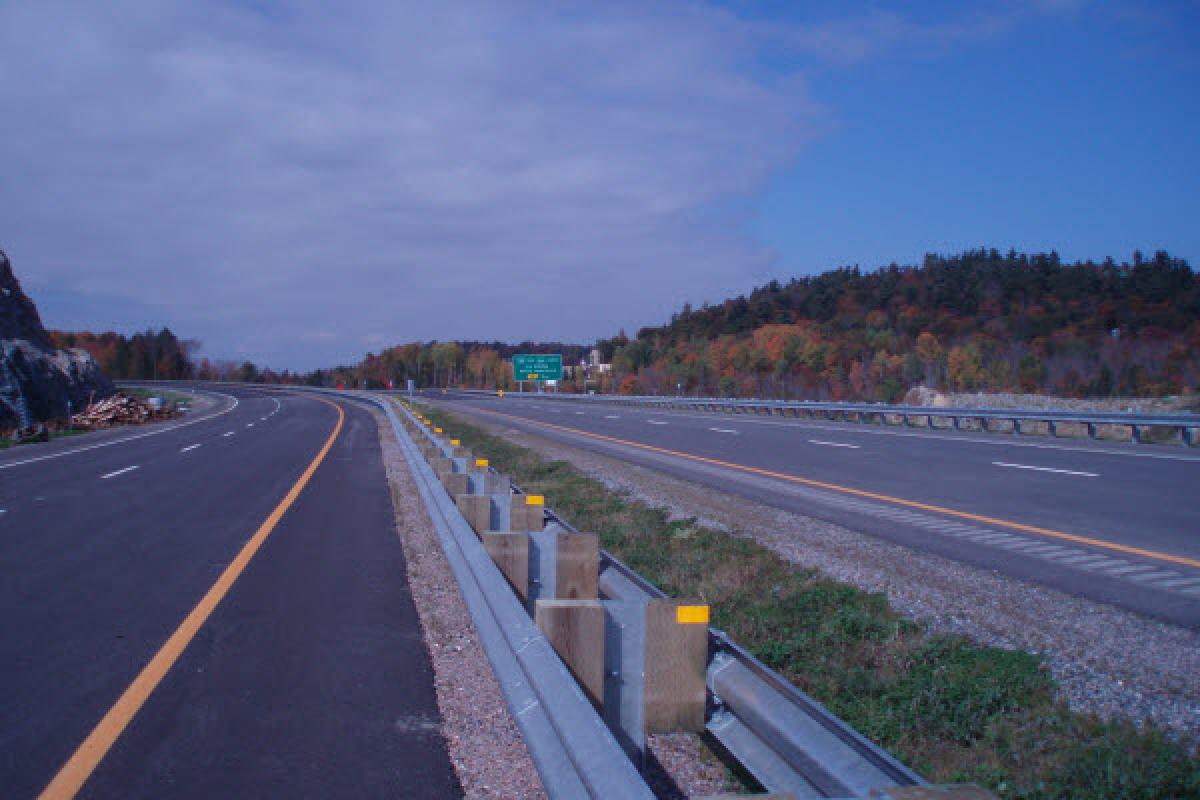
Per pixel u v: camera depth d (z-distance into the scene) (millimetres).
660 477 18250
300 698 6031
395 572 10094
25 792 4609
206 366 155250
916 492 15023
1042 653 6574
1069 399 39594
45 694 6082
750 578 9414
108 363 138625
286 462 24078
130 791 4629
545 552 6961
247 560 10742
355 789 4672
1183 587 8375
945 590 8383
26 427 33906
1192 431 23719
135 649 7133
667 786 4777
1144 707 5559
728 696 4582
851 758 3426
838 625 7484
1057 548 10250
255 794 4605
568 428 35812
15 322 44438
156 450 28641
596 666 4758
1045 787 4570
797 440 26234
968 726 5523
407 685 6320
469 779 4801
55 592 9086
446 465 12719
